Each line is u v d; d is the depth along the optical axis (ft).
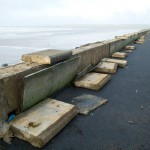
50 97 15.24
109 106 14.44
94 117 12.70
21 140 9.98
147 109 14.02
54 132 10.42
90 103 14.62
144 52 43.57
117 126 11.66
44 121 10.69
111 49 35.35
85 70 20.72
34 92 11.85
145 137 10.62
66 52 15.31
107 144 10.00
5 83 10.17
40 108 12.15
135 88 18.52
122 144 10.01
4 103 10.21
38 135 9.54
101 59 28.30
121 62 27.76
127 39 53.16
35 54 13.75
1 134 10.00
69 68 15.87
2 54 92.17
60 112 11.80
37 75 11.43
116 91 17.60
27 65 12.67
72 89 17.69
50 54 13.79
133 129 11.37
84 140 10.29
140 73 24.32
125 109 13.98
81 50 20.42
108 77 20.75
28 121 10.59
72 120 12.25
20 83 11.14
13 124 10.26
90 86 17.81
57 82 14.78
